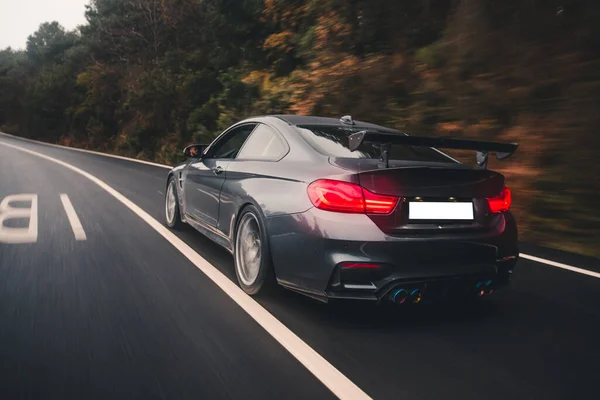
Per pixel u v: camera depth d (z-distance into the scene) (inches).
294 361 108.3
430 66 442.3
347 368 106.3
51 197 331.6
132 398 91.6
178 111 946.1
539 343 122.1
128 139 1013.2
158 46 1232.2
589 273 184.7
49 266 172.2
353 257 120.2
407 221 124.0
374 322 132.0
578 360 113.3
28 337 116.1
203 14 1101.7
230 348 113.5
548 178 277.0
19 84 2235.5
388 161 133.6
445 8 508.1
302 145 144.6
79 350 110.2
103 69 1325.0
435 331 127.8
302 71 573.3
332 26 544.1
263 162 153.2
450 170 128.3
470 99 367.2
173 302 141.1
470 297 148.1
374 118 450.6
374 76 465.4
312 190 127.2
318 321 130.9
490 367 108.9
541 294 159.6
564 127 288.0
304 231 126.0
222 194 170.6
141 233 225.0
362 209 121.8
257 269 143.9
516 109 338.0
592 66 318.3
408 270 122.3
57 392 92.9
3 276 160.6
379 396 95.6
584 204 257.8
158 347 112.9
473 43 392.2
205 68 970.7
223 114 681.6
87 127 1342.3
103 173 504.4
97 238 213.9
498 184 137.5
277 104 586.9
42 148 1048.2
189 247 201.2
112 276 162.9
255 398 93.0
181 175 219.6
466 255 127.6
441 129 373.7
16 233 221.5
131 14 1282.0
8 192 354.9
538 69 342.0
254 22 806.5
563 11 349.4
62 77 1700.3
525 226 267.9
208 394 93.8
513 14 374.0
